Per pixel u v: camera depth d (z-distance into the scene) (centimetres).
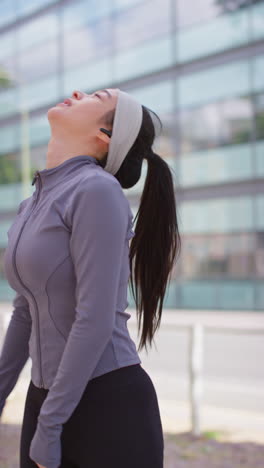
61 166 138
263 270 2123
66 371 119
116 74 2662
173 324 479
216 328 533
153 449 133
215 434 428
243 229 2180
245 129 2188
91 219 123
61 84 2984
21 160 3169
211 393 657
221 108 2267
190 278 2277
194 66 2356
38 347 138
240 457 358
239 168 2195
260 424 468
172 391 642
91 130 147
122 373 134
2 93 3231
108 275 122
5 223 3188
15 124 3197
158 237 164
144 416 134
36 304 136
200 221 2277
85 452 131
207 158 2284
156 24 2488
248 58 2191
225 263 2212
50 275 129
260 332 514
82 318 120
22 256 131
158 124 168
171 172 166
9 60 3244
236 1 2217
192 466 344
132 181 161
